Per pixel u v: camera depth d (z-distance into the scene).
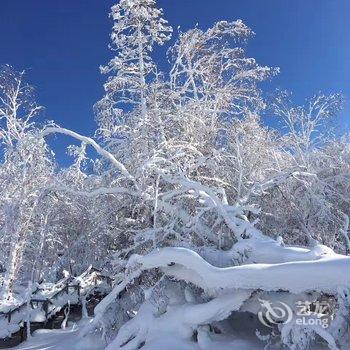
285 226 17.89
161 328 12.20
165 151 17.20
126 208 18.23
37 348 15.94
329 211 17.08
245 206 15.06
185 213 16.02
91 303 22.44
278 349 10.68
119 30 20.16
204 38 20.22
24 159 19.64
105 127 19.45
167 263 12.32
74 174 19.73
